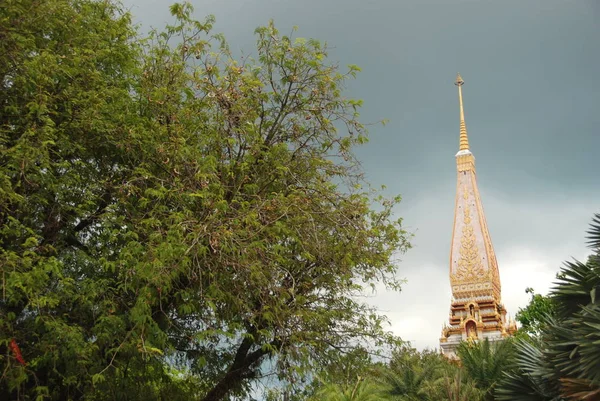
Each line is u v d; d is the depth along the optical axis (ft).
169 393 57.21
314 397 60.59
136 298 45.62
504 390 50.49
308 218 50.44
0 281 39.01
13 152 42.04
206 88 52.95
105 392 49.93
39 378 46.57
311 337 51.29
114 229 46.75
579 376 40.65
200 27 54.13
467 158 248.52
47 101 45.55
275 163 52.75
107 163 52.31
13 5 44.75
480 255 226.79
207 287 47.55
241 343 55.83
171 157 49.29
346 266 52.47
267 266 47.73
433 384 88.48
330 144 55.11
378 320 55.21
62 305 45.34
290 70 55.36
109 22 53.47
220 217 47.21
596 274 42.83
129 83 52.54
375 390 67.46
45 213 47.65
